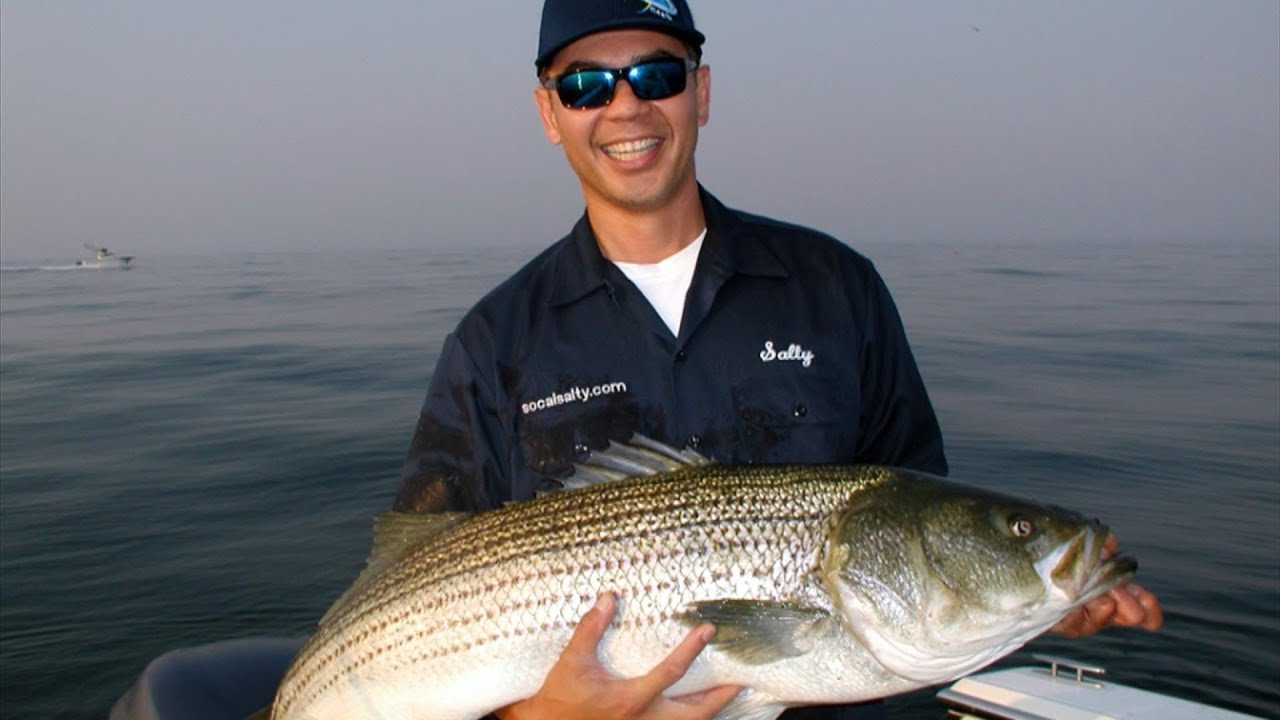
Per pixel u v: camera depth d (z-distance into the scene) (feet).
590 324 4.16
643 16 3.96
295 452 14.42
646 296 4.16
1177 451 13.69
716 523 3.84
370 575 4.13
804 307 4.13
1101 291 45.29
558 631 3.84
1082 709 5.75
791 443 4.05
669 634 3.79
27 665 7.79
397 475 13.05
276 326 33.12
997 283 51.01
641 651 3.79
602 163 4.05
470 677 3.90
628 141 4.01
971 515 3.84
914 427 4.29
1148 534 10.11
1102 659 7.35
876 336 4.20
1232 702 6.81
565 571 3.86
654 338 4.11
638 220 4.12
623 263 4.20
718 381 4.08
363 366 23.16
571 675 3.62
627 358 4.12
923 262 77.71
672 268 4.18
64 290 57.00
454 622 3.93
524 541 3.92
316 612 8.77
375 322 34.01
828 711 4.06
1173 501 11.37
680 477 3.92
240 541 10.57
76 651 8.04
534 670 3.85
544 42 4.10
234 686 5.23
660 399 4.08
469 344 4.25
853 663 3.77
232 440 15.30
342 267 89.92
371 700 4.02
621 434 4.09
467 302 42.06
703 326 4.10
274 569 9.74
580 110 4.03
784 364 4.08
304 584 9.37
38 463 14.07
